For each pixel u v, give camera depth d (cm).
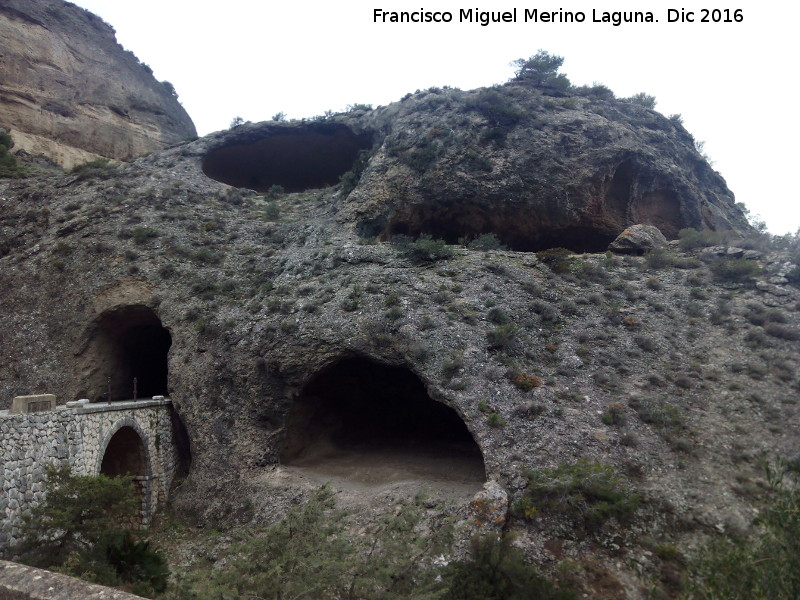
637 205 3675
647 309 2556
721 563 1051
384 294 2605
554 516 1650
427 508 1848
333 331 2423
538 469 1795
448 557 1555
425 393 2834
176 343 2727
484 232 3534
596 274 2870
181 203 3809
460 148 3519
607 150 3503
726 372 2133
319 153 4691
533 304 2564
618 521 1608
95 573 1453
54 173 4375
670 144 3934
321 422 2752
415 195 3438
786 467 1538
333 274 2866
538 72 4216
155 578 1541
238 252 3353
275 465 2330
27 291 3105
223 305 2842
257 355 2478
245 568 1230
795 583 897
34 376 2844
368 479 2316
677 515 1595
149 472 2378
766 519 1034
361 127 4288
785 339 2231
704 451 1803
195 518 2241
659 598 1392
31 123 5134
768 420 1884
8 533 1559
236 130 4547
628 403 2025
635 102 4353
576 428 1917
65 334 2934
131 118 6084
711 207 4031
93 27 6256
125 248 3200
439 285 2669
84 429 1969
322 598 1248
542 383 2136
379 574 1264
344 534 1773
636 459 1789
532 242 3603
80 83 5712
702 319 2444
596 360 2267
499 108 3662
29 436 1688
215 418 2439
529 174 3419
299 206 4069
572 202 3422
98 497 1647
